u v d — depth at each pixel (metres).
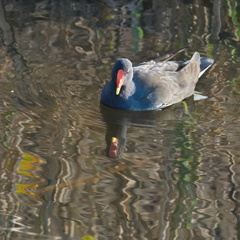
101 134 11.53
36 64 14.25
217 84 13.83
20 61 14.34
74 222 8.63
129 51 15.05
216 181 9.88
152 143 11.28
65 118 12.04
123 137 11.53
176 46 15.30
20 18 16.44
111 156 10.66
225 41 15.52
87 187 9.58
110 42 15.44
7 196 9.24
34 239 8.20
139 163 10.45
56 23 16.30
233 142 11.22
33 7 17.14
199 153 10.84
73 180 9.77
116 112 12.85
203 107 12.86
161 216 8.88
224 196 9.45
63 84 13.49
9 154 10.50
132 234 8.43
